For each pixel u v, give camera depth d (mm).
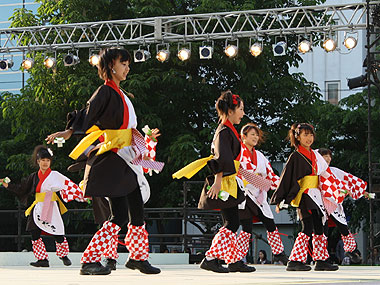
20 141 22688
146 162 5699
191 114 21172
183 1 21859
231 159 6418
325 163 8094
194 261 16797
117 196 5539
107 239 5676
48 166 10047
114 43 16828
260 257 19812
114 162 5582
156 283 4496
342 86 28641
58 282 4668
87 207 19672
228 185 6578
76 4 20594
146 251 5984
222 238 6730
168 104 20000
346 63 28641
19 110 20562
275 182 8609
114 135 5574
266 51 19578
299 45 15914
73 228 21734
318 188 8086
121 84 19656
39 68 20156
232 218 6727
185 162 18750
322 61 28953
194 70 20812
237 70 19906
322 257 8258
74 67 20094
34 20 21391
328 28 15789
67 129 5543
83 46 16984
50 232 10062
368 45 15625
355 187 9836
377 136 21969
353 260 9648
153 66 20438
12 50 17375
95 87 19312
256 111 20766
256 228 27297
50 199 10023
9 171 23469
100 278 5316
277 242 8695
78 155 5750
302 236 8070
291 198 8000
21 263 11977
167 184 20688
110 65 5613
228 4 19688
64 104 20328
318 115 21953
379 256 18281
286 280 5105
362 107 22391
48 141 5465
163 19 16906
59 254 10398
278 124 20781
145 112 19750
